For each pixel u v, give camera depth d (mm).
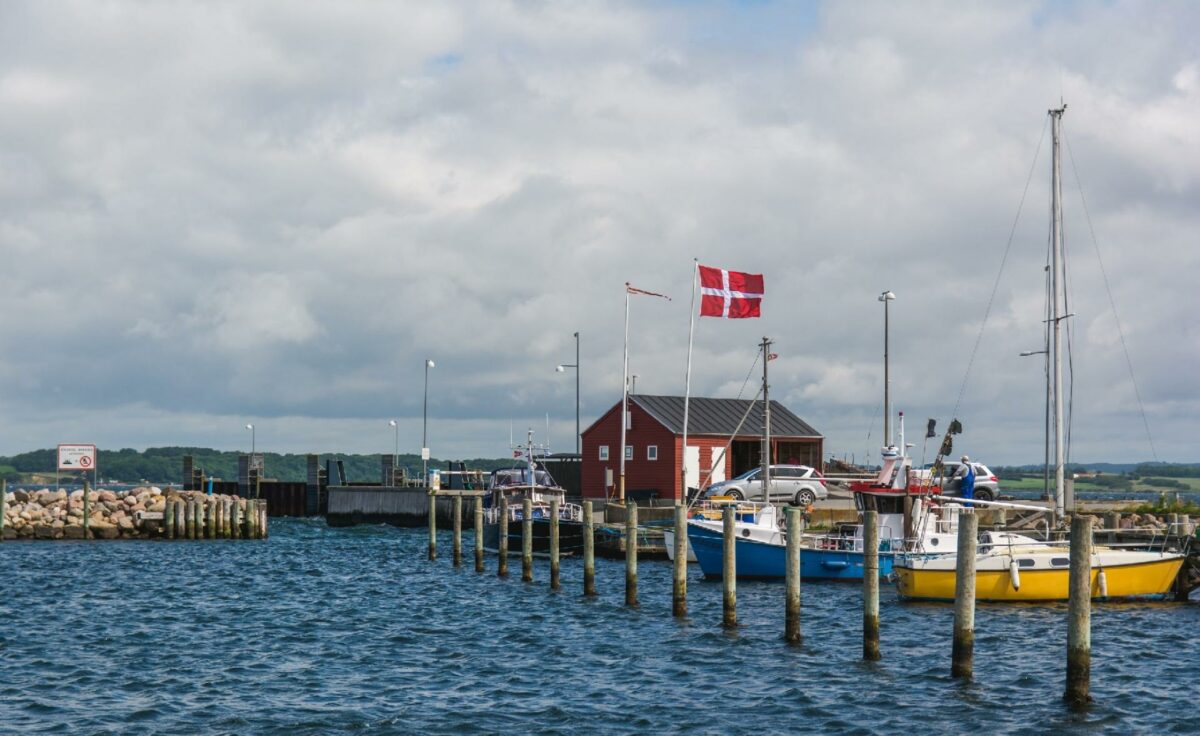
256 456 100688
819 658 29531
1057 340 52844
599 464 77188
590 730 23047
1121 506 66625
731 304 56438
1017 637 32375
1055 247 53500
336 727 23391
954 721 23453
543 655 30750
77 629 35719
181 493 78750
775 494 61250
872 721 23516
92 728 23281
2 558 59406
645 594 43000
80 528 71250
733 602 33375
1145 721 23531
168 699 25797
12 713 24453
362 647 32406
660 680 27344
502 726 23438
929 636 32656
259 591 45969
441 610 39781
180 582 49156
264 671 28953
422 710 24750
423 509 84938
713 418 76312
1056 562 37531
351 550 66125
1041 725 23156
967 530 26203
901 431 43281
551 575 44594
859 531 44656
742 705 24875
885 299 62625
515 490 64312
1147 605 37625
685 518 35750
